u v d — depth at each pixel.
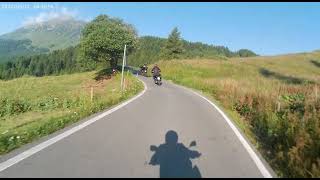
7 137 11.26
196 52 171.88
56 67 188.38
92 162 8.62
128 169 8.16
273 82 41.50
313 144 9.65
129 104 21.55
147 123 14.73
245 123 16.47
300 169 8.37
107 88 43.09
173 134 12.58
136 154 9.55
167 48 104.81
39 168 8.01
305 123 12.16
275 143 11.70
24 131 12.82
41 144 10.32
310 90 24.02
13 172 7.69
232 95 25.44
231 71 77.94
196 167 8.55
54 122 13.95
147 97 26.59
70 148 9.95
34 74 181.75
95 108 18.34
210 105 23.00
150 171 8.07
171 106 21.33
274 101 19.27
